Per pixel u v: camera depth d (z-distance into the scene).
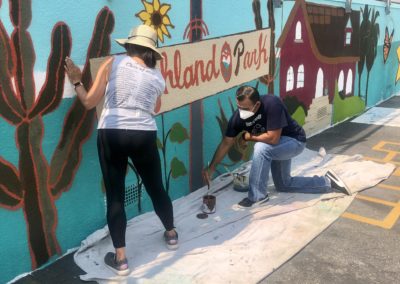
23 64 2.66
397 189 4.37
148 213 3.76
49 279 2.86
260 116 3.72
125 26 3.27
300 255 3.14
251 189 3.90
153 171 3.01
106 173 2.86
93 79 3.06
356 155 5.37
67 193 3.09
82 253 3.13
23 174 2.79
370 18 7.94
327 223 3.60
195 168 4.26
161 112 3.65
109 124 2.75
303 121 6.24
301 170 4.88
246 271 2.91
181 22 3.76
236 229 3.51
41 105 2.80
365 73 8.16
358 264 3.02
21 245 2.86
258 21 4.84
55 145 2.94
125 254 2.92
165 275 2.86
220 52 4.26
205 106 4.25
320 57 6.39
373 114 8.04
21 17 2.60
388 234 3.44
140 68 2.79
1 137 2.63
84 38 2.98
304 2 5.73
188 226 3.54
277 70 5.38
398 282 2.81
